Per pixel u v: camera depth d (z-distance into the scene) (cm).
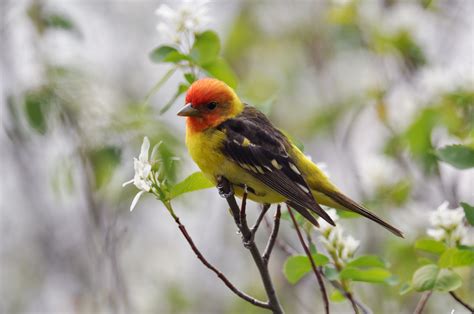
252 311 1481
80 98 1283
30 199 1504
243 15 1736
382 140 1514
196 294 1548
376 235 1378
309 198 908
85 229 1331
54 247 1498
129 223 1529
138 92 1602
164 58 982
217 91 966
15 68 1372
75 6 1625
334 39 1571
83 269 1482
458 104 1233
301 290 1473
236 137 955
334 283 937
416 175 1370
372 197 1288
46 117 1270
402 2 1470
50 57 1338
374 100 1420
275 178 943
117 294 1266
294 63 1719
